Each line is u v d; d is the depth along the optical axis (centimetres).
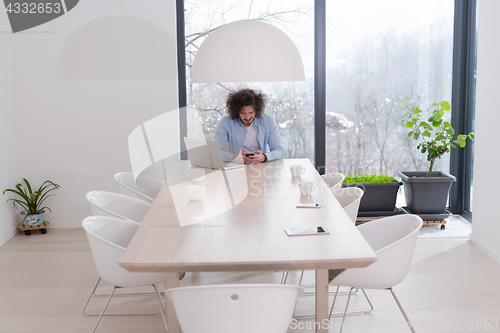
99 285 315
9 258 369
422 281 311
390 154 477
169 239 194
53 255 374
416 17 455
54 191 449
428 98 465
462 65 452
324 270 196
